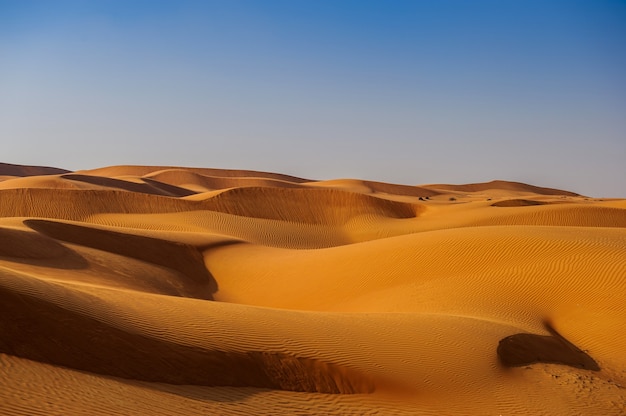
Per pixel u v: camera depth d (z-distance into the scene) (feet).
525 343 65.51
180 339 46.06
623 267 89.56
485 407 48.55
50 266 99.71
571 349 70.38
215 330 49.75
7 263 93.61
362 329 59.06
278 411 40.47
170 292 107.76
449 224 208.85
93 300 49.55
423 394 48.55
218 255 134.00
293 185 509.76
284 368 46.68
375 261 109.29
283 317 58.70
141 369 41.01
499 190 633.61
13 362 36.35
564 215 202.39
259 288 114.62
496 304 84.69
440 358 55.21
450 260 102.06
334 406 43.68
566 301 85.05
